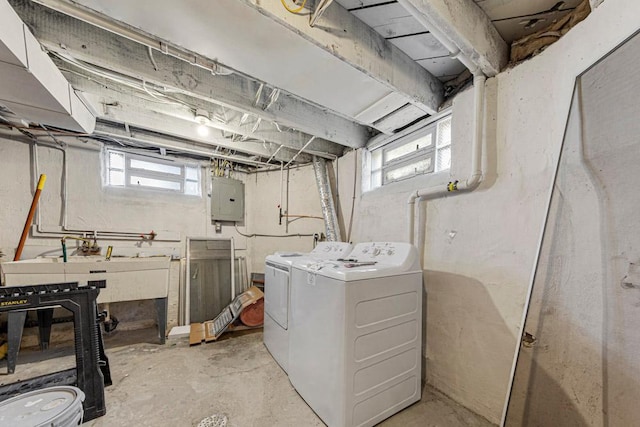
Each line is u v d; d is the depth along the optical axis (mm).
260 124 2430
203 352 2238
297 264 1731
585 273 968
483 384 1447
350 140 2479
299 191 3344
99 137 2611
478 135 1467
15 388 1421
